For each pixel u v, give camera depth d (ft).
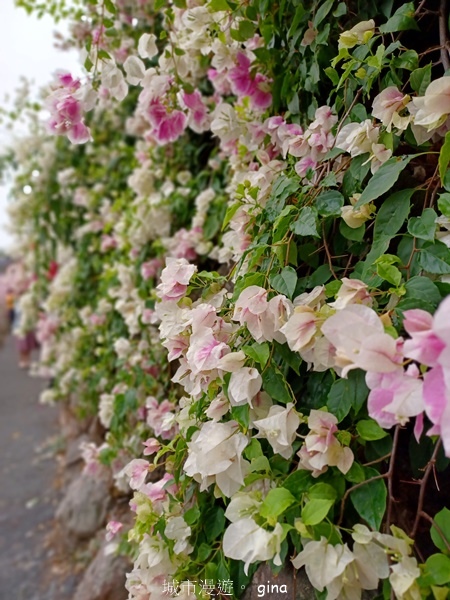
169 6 3.92
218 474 2.25
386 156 2.39
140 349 4.80
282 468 2.28
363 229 2.48
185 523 2.63
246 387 2.21
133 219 5.35
